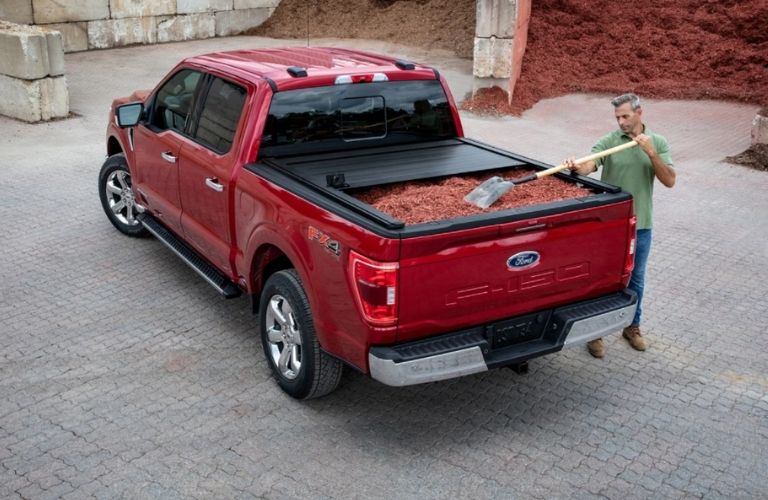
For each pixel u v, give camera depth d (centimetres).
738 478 451
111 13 1820
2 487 422
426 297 421
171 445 463
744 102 1460
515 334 467
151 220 720
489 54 1378
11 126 1198
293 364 504
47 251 740
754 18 1598
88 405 502
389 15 2045
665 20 1667
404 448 469
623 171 551
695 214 908
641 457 468
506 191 472
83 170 995
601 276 485
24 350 565
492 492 431
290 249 476
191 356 566
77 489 423
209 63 616
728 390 546
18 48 1184
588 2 1722
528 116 1382
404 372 418
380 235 404
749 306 677
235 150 546
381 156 570
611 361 582
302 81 552
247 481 434
